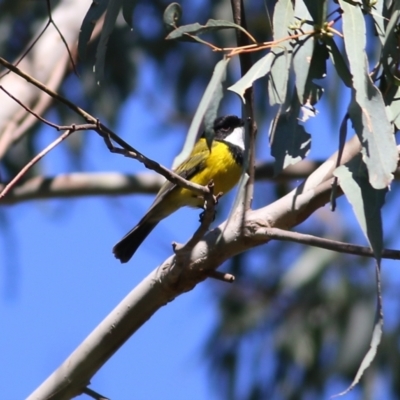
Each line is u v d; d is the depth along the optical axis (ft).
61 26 33.24
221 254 22.44
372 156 19.40
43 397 23.72
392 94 21.44
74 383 23.67
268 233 21.97
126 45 44.93
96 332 23.59
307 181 22.65
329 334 46.32
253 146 22.09
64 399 23.82
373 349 18.67
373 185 19.22
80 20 33.37
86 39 22.88
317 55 21.52
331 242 20.44
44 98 32.27
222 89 20.65
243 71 22.54
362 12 21.18
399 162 21.68
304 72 21.48
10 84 31.99
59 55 32.89
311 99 21.74
